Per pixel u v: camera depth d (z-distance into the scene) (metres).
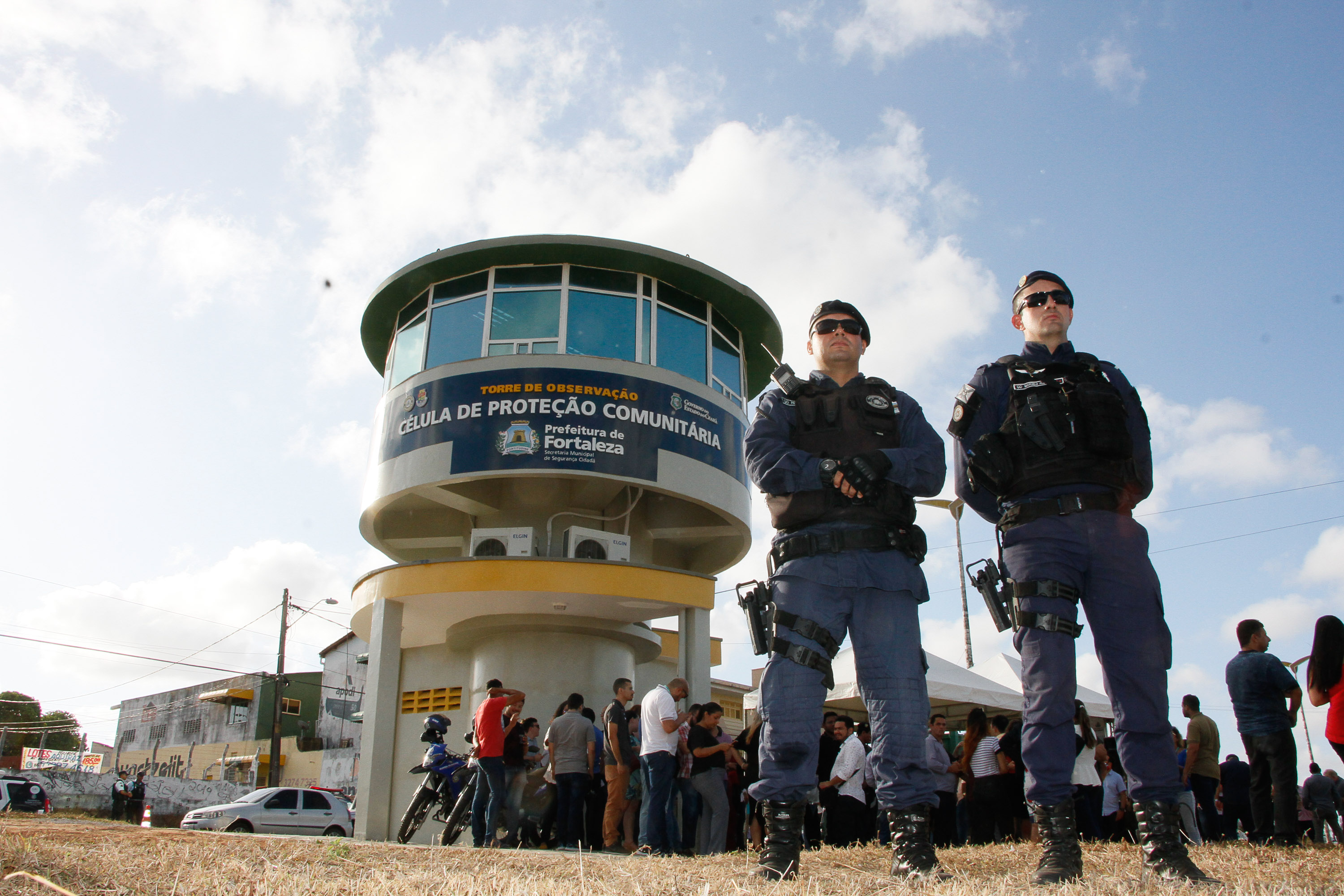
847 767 9.48
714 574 19.11
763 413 4.12
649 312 17.56
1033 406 3.89
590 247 17.08
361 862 4.56
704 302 18.50
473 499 16.97
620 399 16.36
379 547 18.72
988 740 10.00
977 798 9.88
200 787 36.91
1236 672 7.08
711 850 8.99
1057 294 4.18
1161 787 3.52
